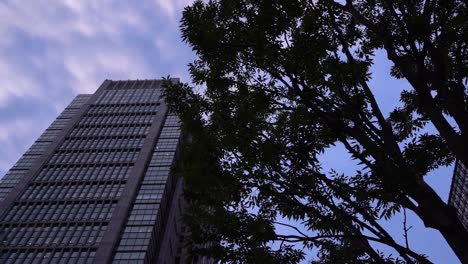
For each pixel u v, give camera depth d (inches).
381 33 343.6
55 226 3048.7
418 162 362.3
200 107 394.6
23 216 3144.7
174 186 3789.4
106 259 2684.5
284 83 339.6
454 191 3604.8
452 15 343.9
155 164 3690.9
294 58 335.9
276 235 312.3
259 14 350.9
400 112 435.5
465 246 235.1
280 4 352.8
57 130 4315.9
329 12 362.0
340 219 287.3
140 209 3193.9
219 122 364.5
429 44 305.4
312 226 330.0
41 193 3380.9
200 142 354.0
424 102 300.5
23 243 2891.2
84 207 3216.0
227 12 380.5
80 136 4104.3
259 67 362.0
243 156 331.0
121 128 4215.1
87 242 2869.1
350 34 397.4
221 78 383.9
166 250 3117.6
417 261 271.1
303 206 307.9
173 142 3973.9
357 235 272.4
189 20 390.3
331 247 333.7
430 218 254.2
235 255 334.3
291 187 308.8
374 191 297.1
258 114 379.9
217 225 345.1
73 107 4761.3
